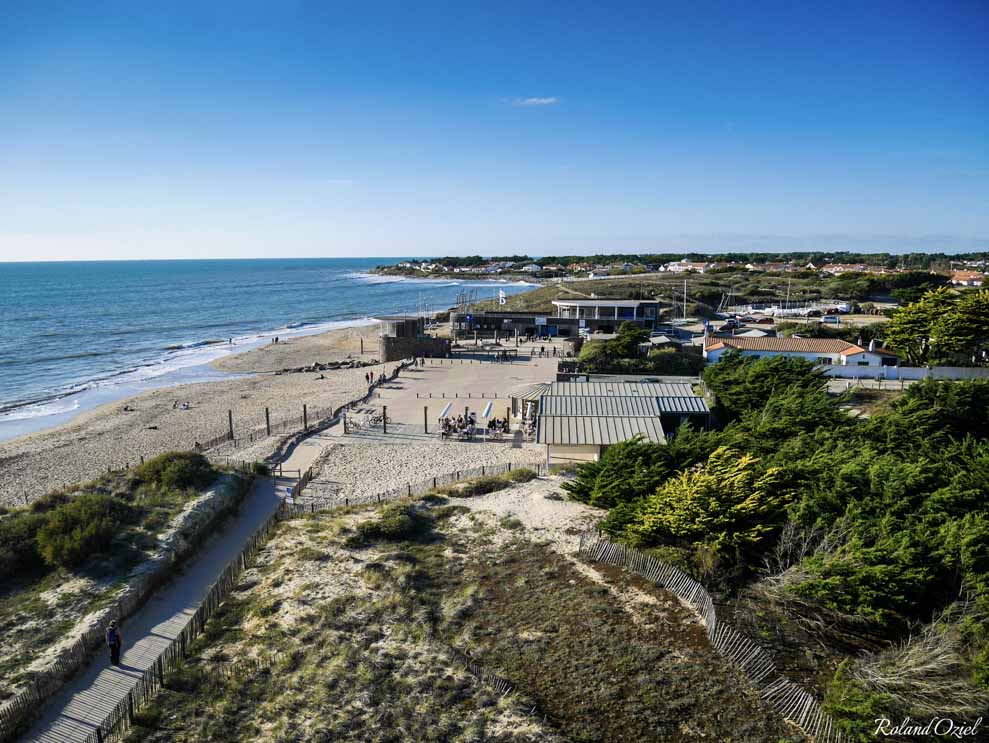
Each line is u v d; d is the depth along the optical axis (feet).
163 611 79.15
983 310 190.80
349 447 151.53
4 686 60.85
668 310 400.88
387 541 92.68
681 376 205.05
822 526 72.43
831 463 86.84
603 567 80.07
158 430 173.78
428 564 84.48
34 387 241.76
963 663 51.03
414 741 51.70
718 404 147.54
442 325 400.06
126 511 97.81
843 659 58.44
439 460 140.46
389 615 70.74
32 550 83.10
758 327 321.32
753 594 68.44
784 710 53.47
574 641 64.18
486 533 93.61
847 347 212.02
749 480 82.28
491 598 74.33
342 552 88.53
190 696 59.62
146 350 330.34
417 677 59.52
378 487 124.16
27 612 73.05
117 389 237.66
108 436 168.55
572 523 95.71
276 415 185.68
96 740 53.52
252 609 74.74
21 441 165.07
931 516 72.02
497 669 60.49
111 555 85.71
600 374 212.43
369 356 301.84
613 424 128.77
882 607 60.90
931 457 95.55
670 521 77.87
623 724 52.75
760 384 148.15
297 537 96.32
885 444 104.68
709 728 52.01
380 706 55.88
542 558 84.17
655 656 60.95
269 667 63.00
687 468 98.12
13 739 56.13
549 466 125.59
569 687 57.47
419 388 217.56
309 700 57.16
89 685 63.87
